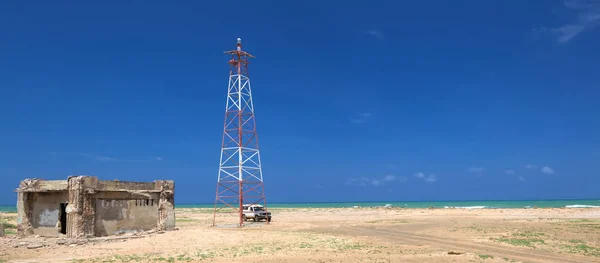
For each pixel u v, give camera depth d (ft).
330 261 90.74
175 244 117.08
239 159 191.31
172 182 150.00
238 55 197.57
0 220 209.36
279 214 308.40
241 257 96.27
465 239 127.34
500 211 293.02
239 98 195.21
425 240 126.62
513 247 109.70
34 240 116.67
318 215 290.15
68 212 119.14
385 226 180.24
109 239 120.98
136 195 136.15
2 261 89.30
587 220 198.08
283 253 101.71
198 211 382.83
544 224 175.83
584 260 90.74
